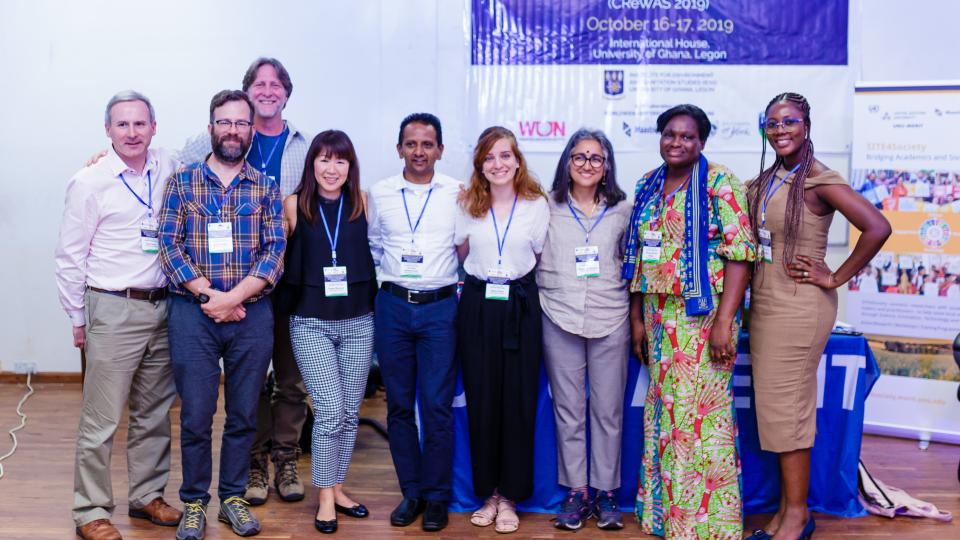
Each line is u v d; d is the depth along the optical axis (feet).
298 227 9.27
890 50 15.15
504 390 9.25
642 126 15.42
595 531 9.57
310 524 9.72
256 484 10.46
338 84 15.94
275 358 10.48
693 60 15.25
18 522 9.66
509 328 9.12
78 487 9.18
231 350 9.09
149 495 9.66
